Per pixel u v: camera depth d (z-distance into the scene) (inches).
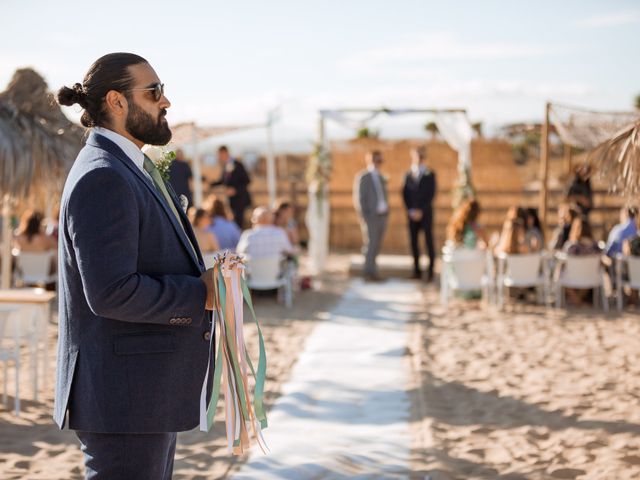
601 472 159.0
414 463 164.1
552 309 359.6
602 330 311.0
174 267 88.5
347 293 417.1
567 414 200.1
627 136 186.9
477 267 366.0
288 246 375.9
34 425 195.2
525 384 231.0
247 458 168.2
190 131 414.6
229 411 92.0
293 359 266.8
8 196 267.4
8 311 199.0
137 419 85.2
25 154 265.7
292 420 196.2
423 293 416.5
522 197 584.1
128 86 86.4
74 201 81.0
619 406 205.9
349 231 625.9
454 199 446.3
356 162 616.4
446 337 302.8
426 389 226.7
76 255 80.4
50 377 239.6
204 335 90.8
